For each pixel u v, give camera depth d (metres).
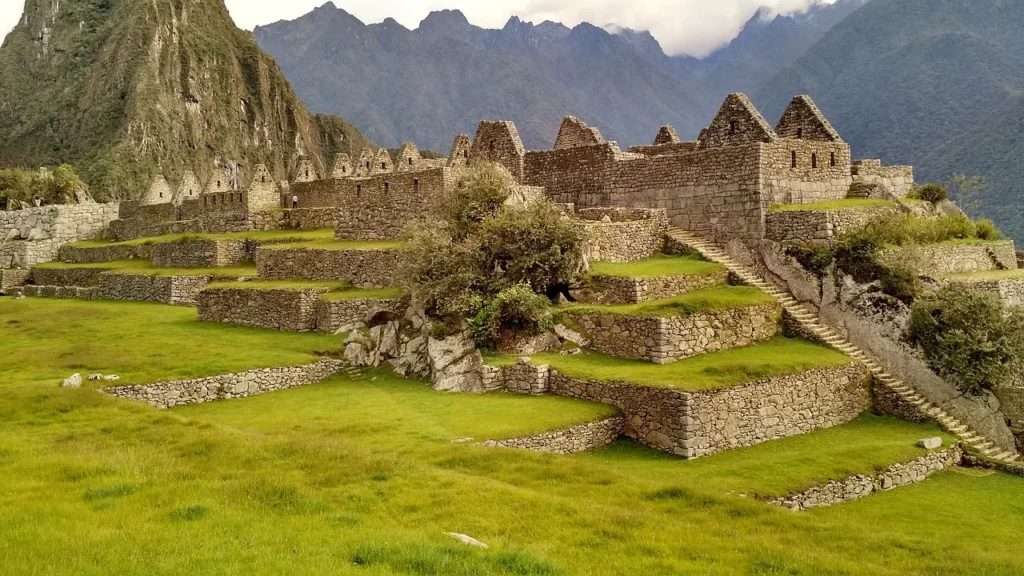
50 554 11.10
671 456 21.86
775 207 32.44
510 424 21.73
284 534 12.51
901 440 23.59
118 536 12.00
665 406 22.17
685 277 30.16
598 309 27.75
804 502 18.73
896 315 27.39
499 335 28.02
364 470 16.73
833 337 28.62
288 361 29.83
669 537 13.91
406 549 11.77
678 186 35.47
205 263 52.22
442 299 29.64
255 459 17.34
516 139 43.56
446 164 49.41
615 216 35.94
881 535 15.84
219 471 16.36
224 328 38.09
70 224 75.19
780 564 13.00
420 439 20.50
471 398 25.28
